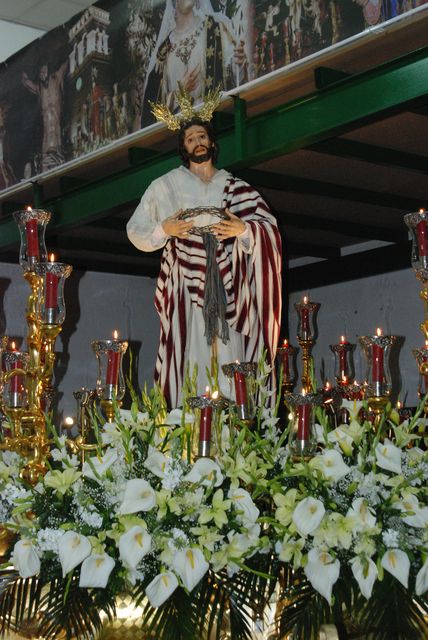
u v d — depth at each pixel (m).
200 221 4.45
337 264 8.44
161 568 2.33
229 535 2.39
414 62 4.35
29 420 3.11
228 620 2.45
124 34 6.05
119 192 6.17
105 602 2.42
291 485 2.51
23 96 6.98
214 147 4.59
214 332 4.27
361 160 5.34
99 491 2.44
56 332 3.21
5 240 7.60
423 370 3.27
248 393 2.85
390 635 2.40
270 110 5.03
